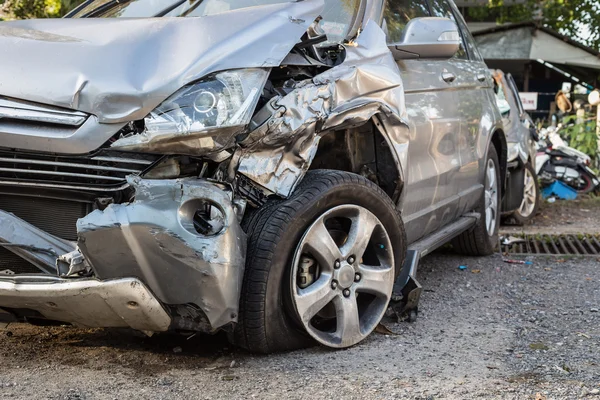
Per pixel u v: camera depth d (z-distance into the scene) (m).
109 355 3.53
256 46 3.27
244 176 3.22
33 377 3.21
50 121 3.02
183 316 3.14
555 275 5.59
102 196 3.09
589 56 15.05
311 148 3.41
